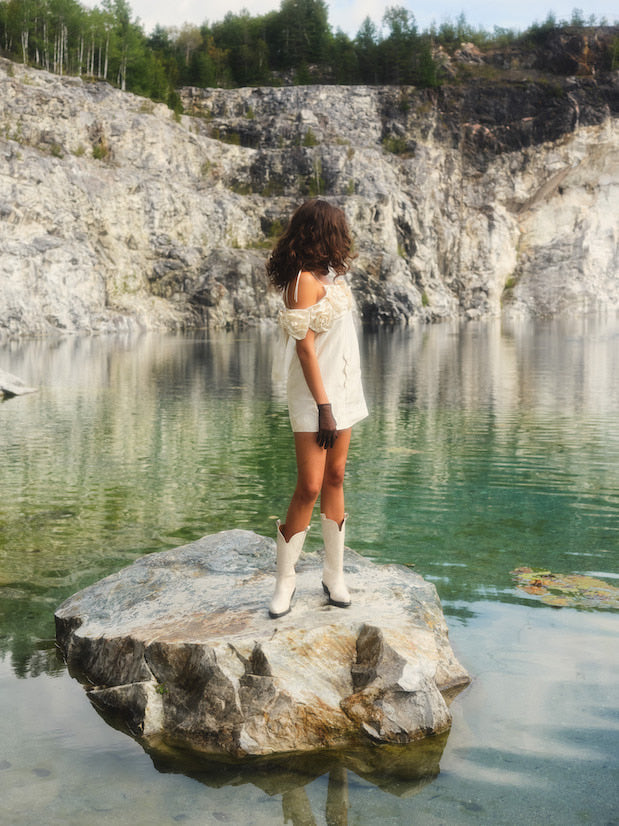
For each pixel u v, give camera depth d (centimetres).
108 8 8238
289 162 6288
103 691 296
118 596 364
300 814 218
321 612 324
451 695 289
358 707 277
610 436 971
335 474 319
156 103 6297
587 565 453
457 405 1293
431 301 6606
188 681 289
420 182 6794
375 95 7294
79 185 4788
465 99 7462
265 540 441
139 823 212
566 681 297
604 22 8450
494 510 597
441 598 393
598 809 216
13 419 1123
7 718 279
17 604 396
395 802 224
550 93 7412
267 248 5753
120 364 2169
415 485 693
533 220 7612
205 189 5931
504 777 235
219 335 4141
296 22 9112
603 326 5166
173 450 879
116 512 596
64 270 4328
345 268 304
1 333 3941
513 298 7456
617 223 7625
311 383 293
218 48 9156
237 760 257
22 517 580
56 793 229
